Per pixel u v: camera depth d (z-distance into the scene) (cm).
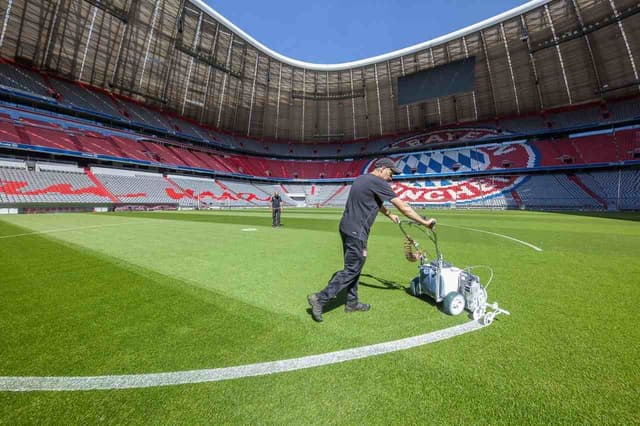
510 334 240
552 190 3753
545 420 144
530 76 4300
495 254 622
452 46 4475
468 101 4997
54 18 3200
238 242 808
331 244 778
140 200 3394
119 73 3909
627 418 144
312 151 6312
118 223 1404
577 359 199
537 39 3956
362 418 147
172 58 4144
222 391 169
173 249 680
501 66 4388
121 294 352
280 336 240
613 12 3381
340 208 4666
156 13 3644
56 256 578
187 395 166
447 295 287
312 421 145
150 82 4209
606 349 213
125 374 186
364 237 279
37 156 2959
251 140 5959
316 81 5616
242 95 5278
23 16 3062
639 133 3759
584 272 457
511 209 3750
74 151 3128
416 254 333
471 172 4528
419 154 5256
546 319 271
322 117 6012
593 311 291
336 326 261
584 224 1438
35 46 3306
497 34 4119
